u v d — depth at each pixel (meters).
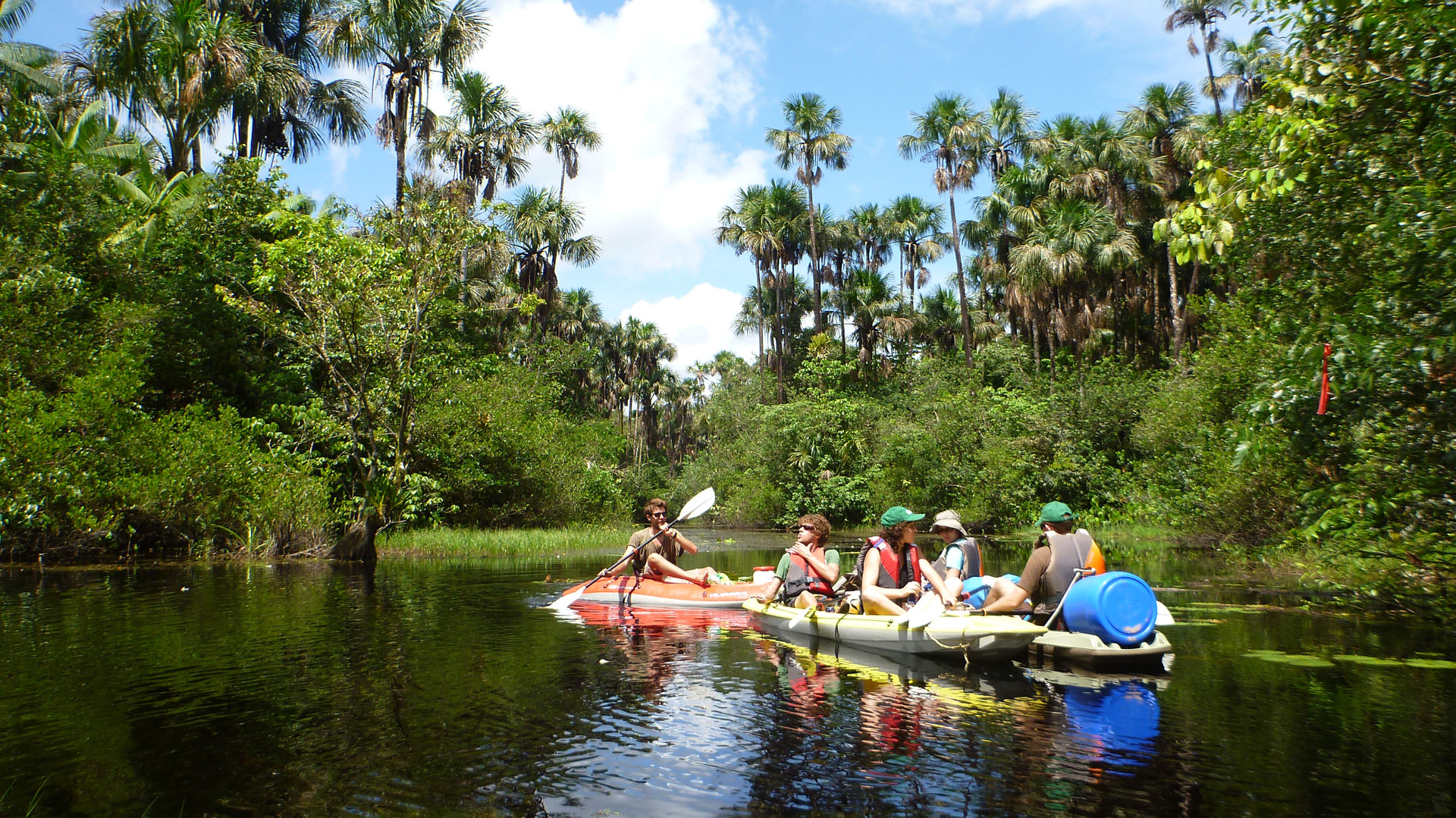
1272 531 10.41
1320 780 2.91
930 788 2.86
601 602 7.81
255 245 16.45
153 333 13.65
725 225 39.75
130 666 4.78
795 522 27.17
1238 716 3.73
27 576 9.66
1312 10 5.27
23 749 3.29
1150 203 27.17
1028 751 3.27
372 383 14.32
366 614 6.83
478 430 18.53
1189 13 25.64
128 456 11.81
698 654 5.30
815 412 27.64
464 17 24.14
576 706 3.95
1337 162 5.50
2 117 16.91
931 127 31.50
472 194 25.81
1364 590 6.74
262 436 14.72
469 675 4.61
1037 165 29.14
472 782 2.93
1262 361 8.95
